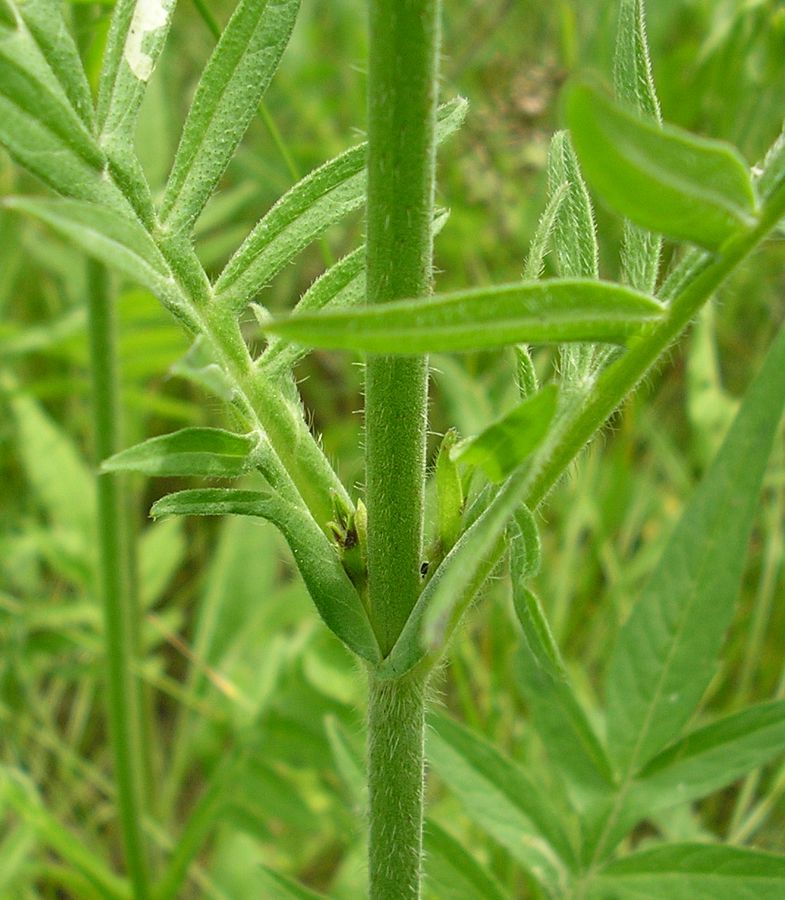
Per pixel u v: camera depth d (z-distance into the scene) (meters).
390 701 0.10
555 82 0.27
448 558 0.09
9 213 0.26
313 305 0.09
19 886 0.20
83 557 0.23
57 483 0.24
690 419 0.25
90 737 0.25
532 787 0.13
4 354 0.24
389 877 0.10
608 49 0.26
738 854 0.12
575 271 0.09
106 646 0.19
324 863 0.23
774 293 0.27
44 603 0.23
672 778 0.13
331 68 0.31
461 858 0.13
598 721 0.20
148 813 0.23
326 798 0.21
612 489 0.25
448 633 0.09
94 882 0.19
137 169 0.09
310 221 0.09
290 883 0.13
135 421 0.26
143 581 0.24
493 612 0.21
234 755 0.21
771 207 0.06
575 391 0.08
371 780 0.10
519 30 0.30
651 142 0.05
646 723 0.13
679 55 0.26
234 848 0.21
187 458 0.08
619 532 0.25
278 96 0.32
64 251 0.26
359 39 0.29
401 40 0.07
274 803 0.21
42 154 0.08
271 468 0.09
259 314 0.10
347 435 0.28
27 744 0.23
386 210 0.08
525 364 0.08
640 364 0.07
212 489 0.09
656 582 0.13
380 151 0.08
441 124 0.10
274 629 0.23
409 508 0.09
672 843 0.12
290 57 0.32
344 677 0.21
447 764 0.13
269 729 0.21
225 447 0.08
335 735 0.14
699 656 0.13
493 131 0.28
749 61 0.25
